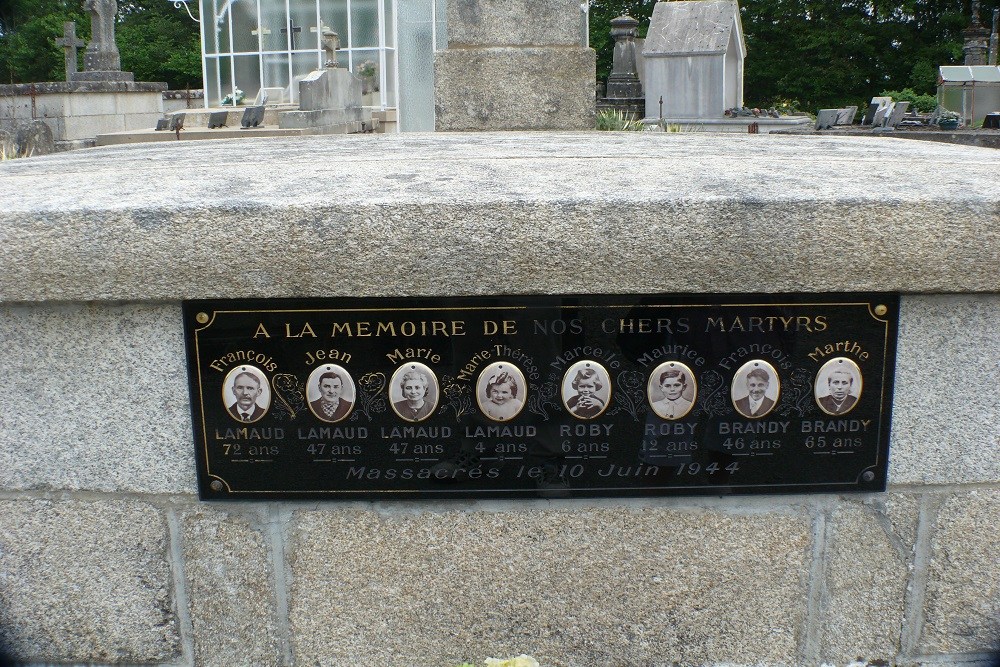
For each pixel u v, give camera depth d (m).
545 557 2.06
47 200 1.90
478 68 7.18
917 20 37.38
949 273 1.88
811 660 2.11
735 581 2.08
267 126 14.02
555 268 1.86
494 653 2.11
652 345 1.96
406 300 1.93
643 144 3.72
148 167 2.63
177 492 2.04
